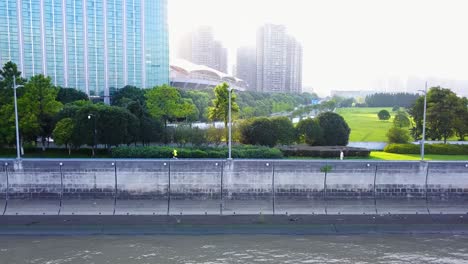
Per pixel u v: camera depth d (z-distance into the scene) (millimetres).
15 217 49562
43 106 73062
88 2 140250
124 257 39438
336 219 50750
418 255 40844
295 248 42438
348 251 41719
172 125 89375
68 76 140875
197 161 53594
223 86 81312
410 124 99625
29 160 52344
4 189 52469
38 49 136250
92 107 66312
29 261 38312
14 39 133375
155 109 90562
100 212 51344
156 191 53594
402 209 53344
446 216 51969
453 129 81000
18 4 132500
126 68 149000
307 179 54219
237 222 49594
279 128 73750
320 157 69188
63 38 138875
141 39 150500
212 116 82312
